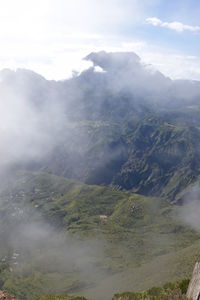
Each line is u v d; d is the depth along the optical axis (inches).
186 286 2064.5
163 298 2016.5
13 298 2026.3
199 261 1923.0
